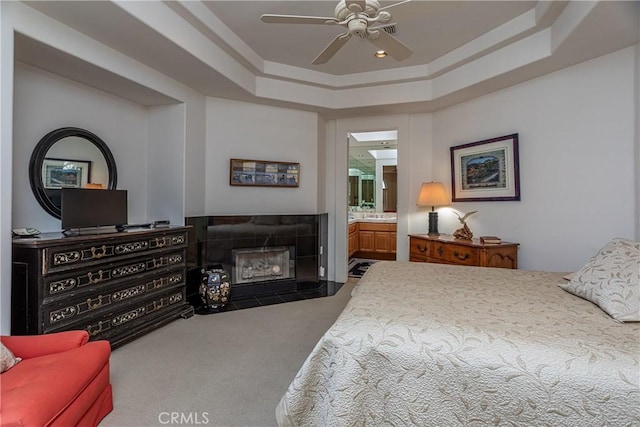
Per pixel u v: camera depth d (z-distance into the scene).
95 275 2.34
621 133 2.50
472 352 1.09
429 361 1.10
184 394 1.92
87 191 2.65
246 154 4.12
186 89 3.51
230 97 3.91
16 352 1.57
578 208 2.78
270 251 4.34
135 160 3.49
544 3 2.45
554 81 2.96
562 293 1.69
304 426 1.22
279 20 1.95
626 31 2.27
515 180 3.29
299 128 4.43
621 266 1.48
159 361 2.32
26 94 2.52
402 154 4.44
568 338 1.13
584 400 0.94
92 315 2.32
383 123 4.55
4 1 1.90
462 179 3.89
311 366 1.24
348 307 1.49
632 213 2.44
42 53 2.30
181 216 3.50
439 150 4.22
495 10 2.67
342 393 1.12
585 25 2.21
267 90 3.91
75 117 2.87
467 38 3.13
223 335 2.80
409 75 3.79
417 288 1.80
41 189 2.59
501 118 3.45
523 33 2.76
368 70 3.91
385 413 1.11
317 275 4.52
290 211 4.43
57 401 1.26
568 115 2.85
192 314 3.31
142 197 3.57
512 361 1.04
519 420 0.99
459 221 3.92
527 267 3.20
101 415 1.67
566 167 2.87
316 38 3.18
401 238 4.45
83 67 2.56
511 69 2.95
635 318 1.26
